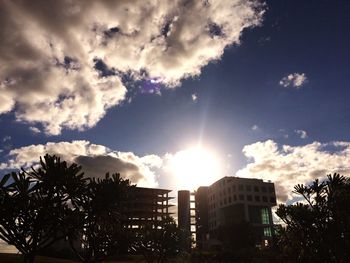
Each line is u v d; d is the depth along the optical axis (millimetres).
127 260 30891
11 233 9914
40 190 10227
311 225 13414
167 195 86125
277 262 15969
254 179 100250
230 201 98312
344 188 13719
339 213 12945
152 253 25375
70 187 10422
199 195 114250
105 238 13141
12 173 9836
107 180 11562
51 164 10336
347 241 12594
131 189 12250
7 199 9461
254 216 93938
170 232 26203
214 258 47969
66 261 29406
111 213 12023
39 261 27641
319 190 14023
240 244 63781
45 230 10555
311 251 13258
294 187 14484
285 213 14320
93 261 13133
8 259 24969
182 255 27656
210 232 101562
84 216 11203
